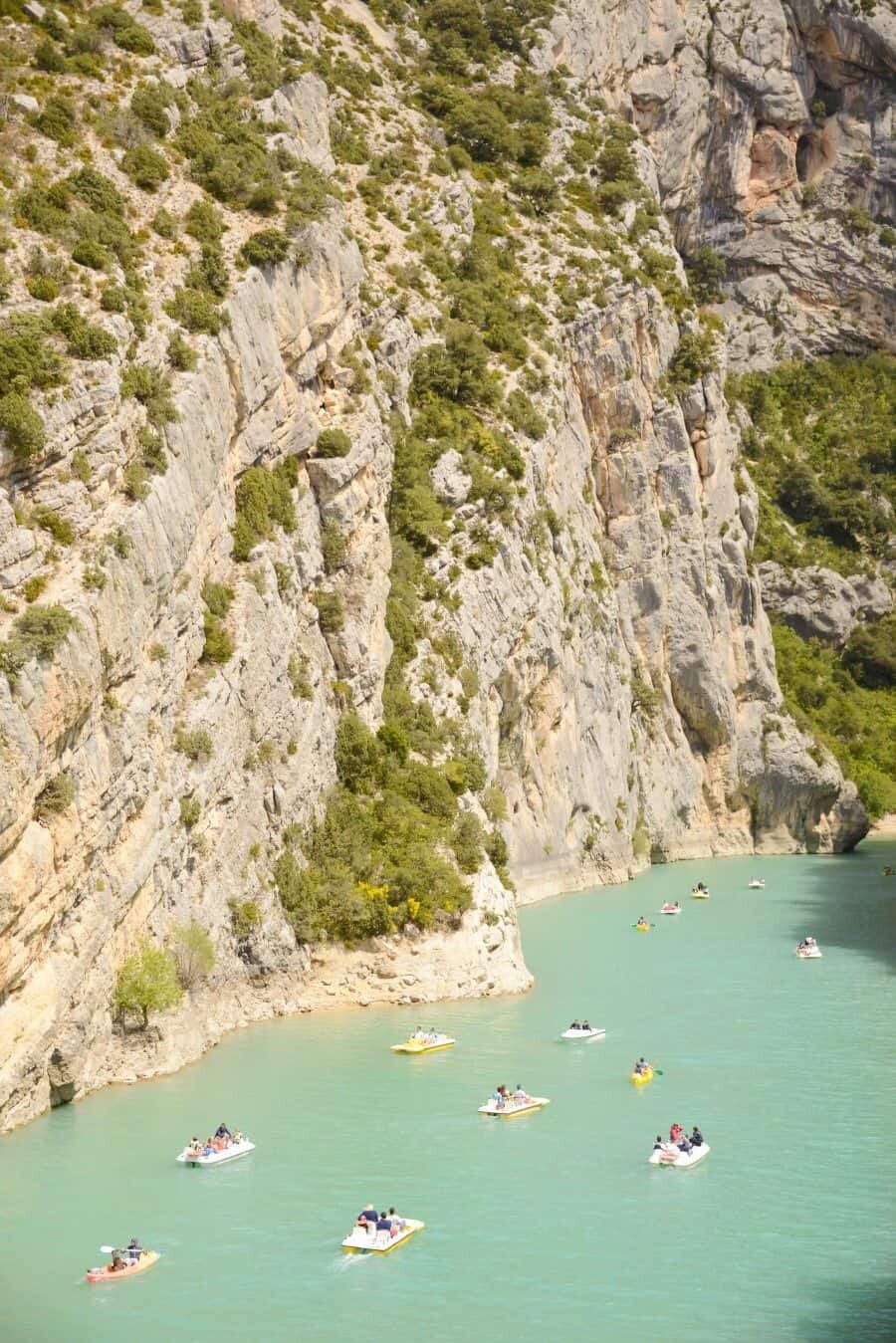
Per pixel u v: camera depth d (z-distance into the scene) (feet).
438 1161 157.79
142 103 260.21
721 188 640.99
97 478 187.62
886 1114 173.37
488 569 318.45
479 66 494.18
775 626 563.07
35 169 228.22
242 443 240.32
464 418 341.00
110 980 178.70
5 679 154.92
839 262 651.66
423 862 236.22
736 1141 164.04
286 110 299.79
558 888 352.08
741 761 444.96
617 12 572.92
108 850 178.40
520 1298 125.70
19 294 199.31
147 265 227.61
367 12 487.61
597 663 385.29
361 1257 133.69
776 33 636.48
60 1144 160.15
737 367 643.86
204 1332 120.26
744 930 302.25
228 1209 144.77
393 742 258.16
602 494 418.31
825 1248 135.23
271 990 215.92
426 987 226.58
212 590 222.28
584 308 410.31
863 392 647.15
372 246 360.89
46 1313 123.75
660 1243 136.46
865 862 425.69
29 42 263.29
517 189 438.40
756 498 472.44
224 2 323.57
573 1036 206.90
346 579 264.72
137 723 186.09
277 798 226.58
